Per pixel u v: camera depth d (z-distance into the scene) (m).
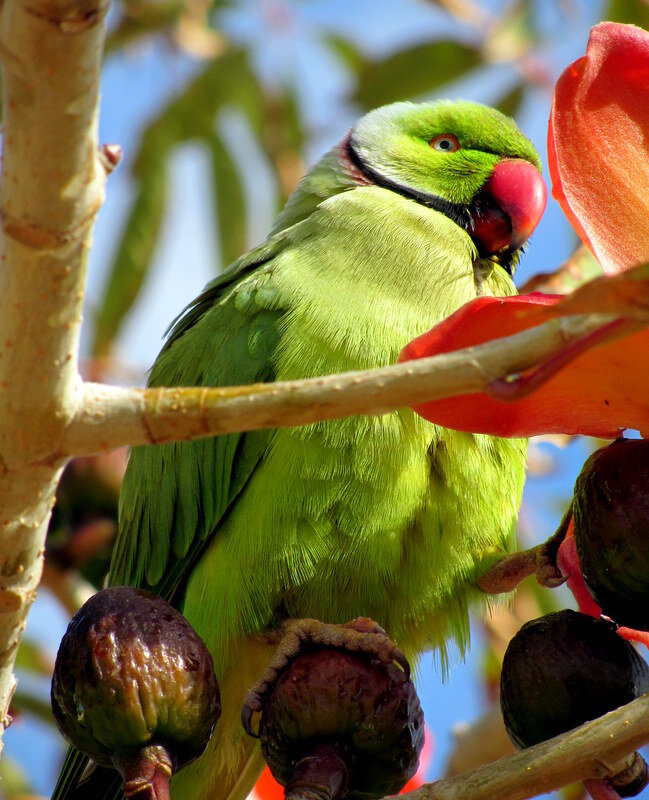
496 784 3.38
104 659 3.66
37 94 2.69
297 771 3.92
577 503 3.71
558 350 2.74
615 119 3.59
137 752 3.64
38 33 2.60
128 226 9.84
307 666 4.09
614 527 3.54
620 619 3.65
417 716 4.11
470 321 3.14
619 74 3.62
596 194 3.54
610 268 3.46
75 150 2.78
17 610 3.50
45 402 3.05
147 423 3.03
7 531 3.34
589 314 2.50
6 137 2.79
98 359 9.20
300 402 2.89
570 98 3.59
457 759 7.05
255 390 2.94
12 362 3.01
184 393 3.01
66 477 7.97
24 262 2.90
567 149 3.57
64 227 2.87
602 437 3.65
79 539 7.95
